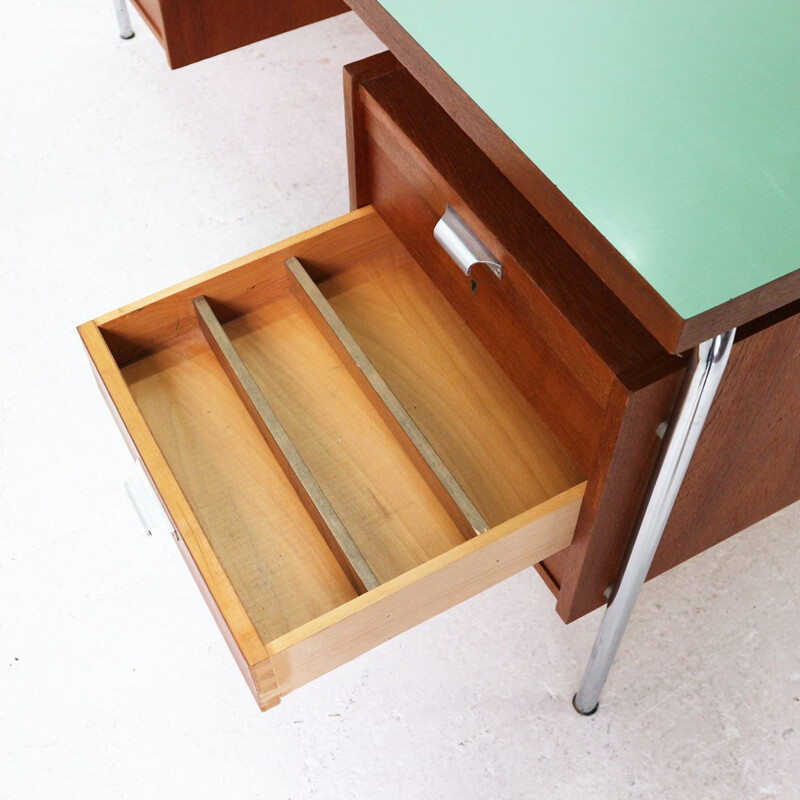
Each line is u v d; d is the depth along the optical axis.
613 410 0.86
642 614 1.29
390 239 1.23
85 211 1.69
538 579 1.32
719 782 1.18
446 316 1.20
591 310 0.89
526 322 0.97
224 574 0.91
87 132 1.79
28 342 1.55
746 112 0.81
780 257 0.71
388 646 1.27
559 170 0.77
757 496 1.09
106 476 1.42
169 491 0.95
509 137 0.79
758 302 0.71
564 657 1.26
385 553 1.05
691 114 0.80
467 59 0.85
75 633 1.29
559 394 0.98
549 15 0.88
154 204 1.69
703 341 0.73
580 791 1.17
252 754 1.20
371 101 1.07
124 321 1.11
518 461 1.09
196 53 1.57
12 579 1.33
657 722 1.21
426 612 0.98
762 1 0.89
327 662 0.94
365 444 1.11
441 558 0.92
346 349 1.11
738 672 1.25
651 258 0.72
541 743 1.20
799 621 1.29
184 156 1.75
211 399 1.15
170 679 1.26
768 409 0.93
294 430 1.12
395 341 1.18
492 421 1.11
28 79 1.87
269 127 1.79
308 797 1.17
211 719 1.23
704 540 1.12
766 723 1.21
